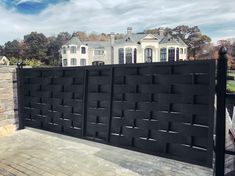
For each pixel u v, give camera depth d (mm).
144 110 3463
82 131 4258
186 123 3037
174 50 49344
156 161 3703
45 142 4730
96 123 4086
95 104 4094
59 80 4660
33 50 78875
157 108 3318
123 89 3705
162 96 3260
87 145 4504
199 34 79688
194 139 2986
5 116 5414
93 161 3740
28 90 5391
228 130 3428
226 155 3127
